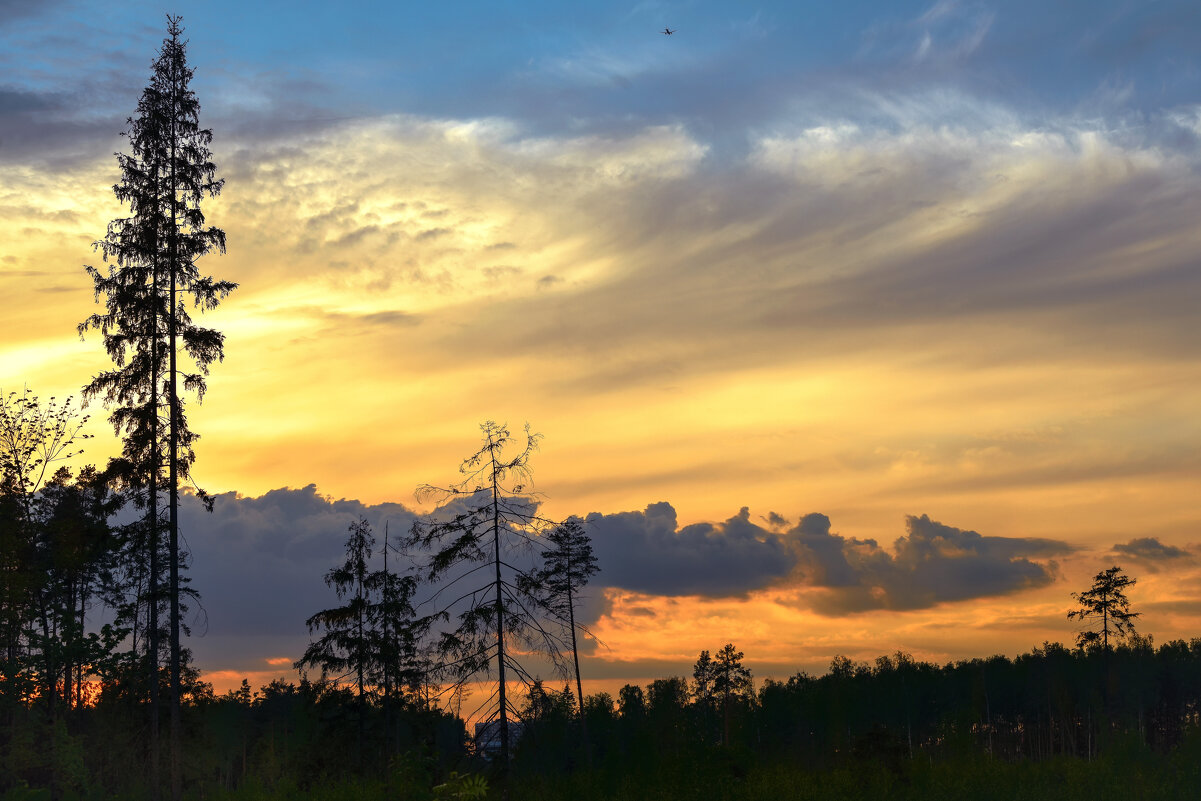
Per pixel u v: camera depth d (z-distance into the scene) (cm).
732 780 3225
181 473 3025
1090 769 3622
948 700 11000
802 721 10100
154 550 3061
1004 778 3700
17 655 3653
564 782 3144
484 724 2636
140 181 3047
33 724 3522
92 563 4056
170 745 3022
